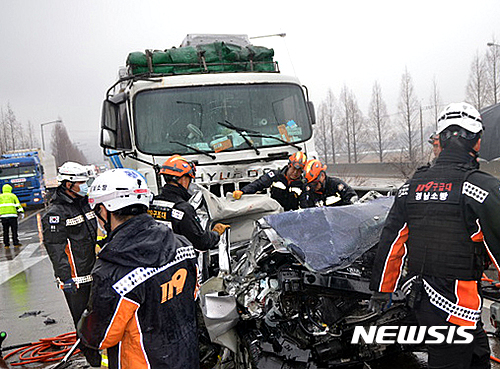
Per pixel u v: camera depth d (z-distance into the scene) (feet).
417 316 8.36
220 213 13.08
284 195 17.56
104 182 7.28
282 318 10.32
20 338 18.35
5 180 85.15
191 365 7.50
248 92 18.81
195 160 17.66
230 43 21.26
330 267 9.61
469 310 7.77
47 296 24.82
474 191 7.60
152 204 11.76
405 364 12.94
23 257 38.19
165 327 7.20
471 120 8.29
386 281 8.95
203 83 18.35
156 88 17.88
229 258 11.98
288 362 9.78
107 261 6.93
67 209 13.94
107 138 19.62
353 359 10.44
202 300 10.84
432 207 7.99
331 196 17.79
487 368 8.45
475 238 7.72
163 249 7.27
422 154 73.67
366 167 84.43
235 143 18.25
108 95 18.44
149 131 17.63
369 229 10.49
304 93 20.12
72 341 16.69
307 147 19.45
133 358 7.11
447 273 7.83
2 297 25.41
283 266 10.42
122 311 6.77
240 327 11.14
